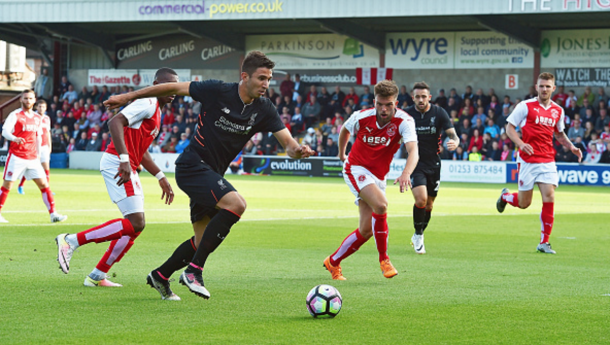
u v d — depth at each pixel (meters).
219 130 8.79
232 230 17.34
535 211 24.12
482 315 8.37
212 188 8.62
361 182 10.92
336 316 8.23
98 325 7.64
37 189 30.00
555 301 9.23
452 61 51.75
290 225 18.64
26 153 17.95
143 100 9.30
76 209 21.69
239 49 56.75
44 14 52.06
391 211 23.45
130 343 6.93
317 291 8.12
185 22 53.38
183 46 58.41
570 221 21.00
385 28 52.78
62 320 7.85
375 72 51.75
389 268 10.67
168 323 7.79
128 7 50.06
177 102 54.81
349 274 11.38
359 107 50.69
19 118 17.98
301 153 9.03
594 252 14.38
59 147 53.69
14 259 12.12
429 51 52.25
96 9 50.81
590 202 28.67
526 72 49.94
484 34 50.75
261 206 24.45
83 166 52.62
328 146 47.97
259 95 8.66
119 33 59.62
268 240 15.59
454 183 42.31
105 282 9.96
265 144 50.16
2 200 18.36
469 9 43.25
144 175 46.38
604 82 47.66
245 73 8.59
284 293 9.62
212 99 8.68
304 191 32.53
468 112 46.62
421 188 13.97
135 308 8.53
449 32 51.72
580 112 44.94
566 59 48.62
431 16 47.06
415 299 9.32
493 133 45.41
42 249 13.36
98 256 12.71
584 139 43.44
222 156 8.96
